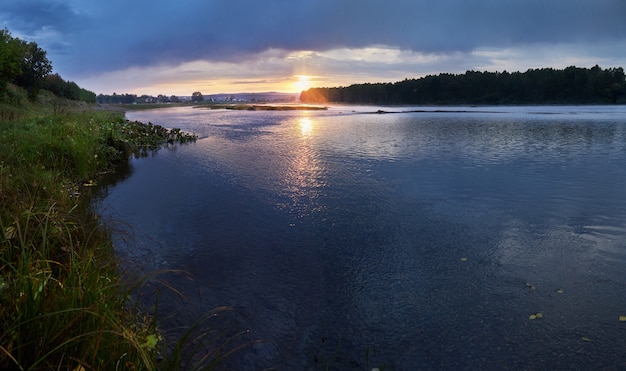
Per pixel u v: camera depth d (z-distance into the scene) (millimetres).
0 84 23875
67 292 2584
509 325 3594
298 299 4082
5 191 4551
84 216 5555
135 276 4246
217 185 8828
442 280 4449
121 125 17297
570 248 5246
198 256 5051
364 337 3479
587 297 4031
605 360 3117
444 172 10219
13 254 3270
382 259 4996
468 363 3129
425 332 3527
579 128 24109
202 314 3732
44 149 8922
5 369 1979
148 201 7473
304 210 6988
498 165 11203
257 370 3045
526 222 6277
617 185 8578
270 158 12625
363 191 8281
